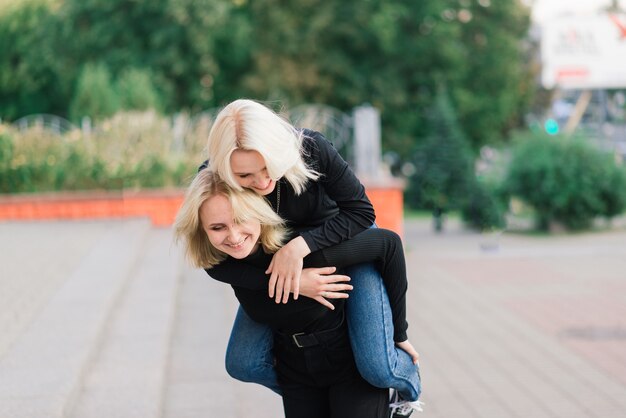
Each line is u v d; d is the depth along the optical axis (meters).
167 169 12.24
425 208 18.89
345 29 26.06
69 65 24.80
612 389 4.94
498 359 5.71
